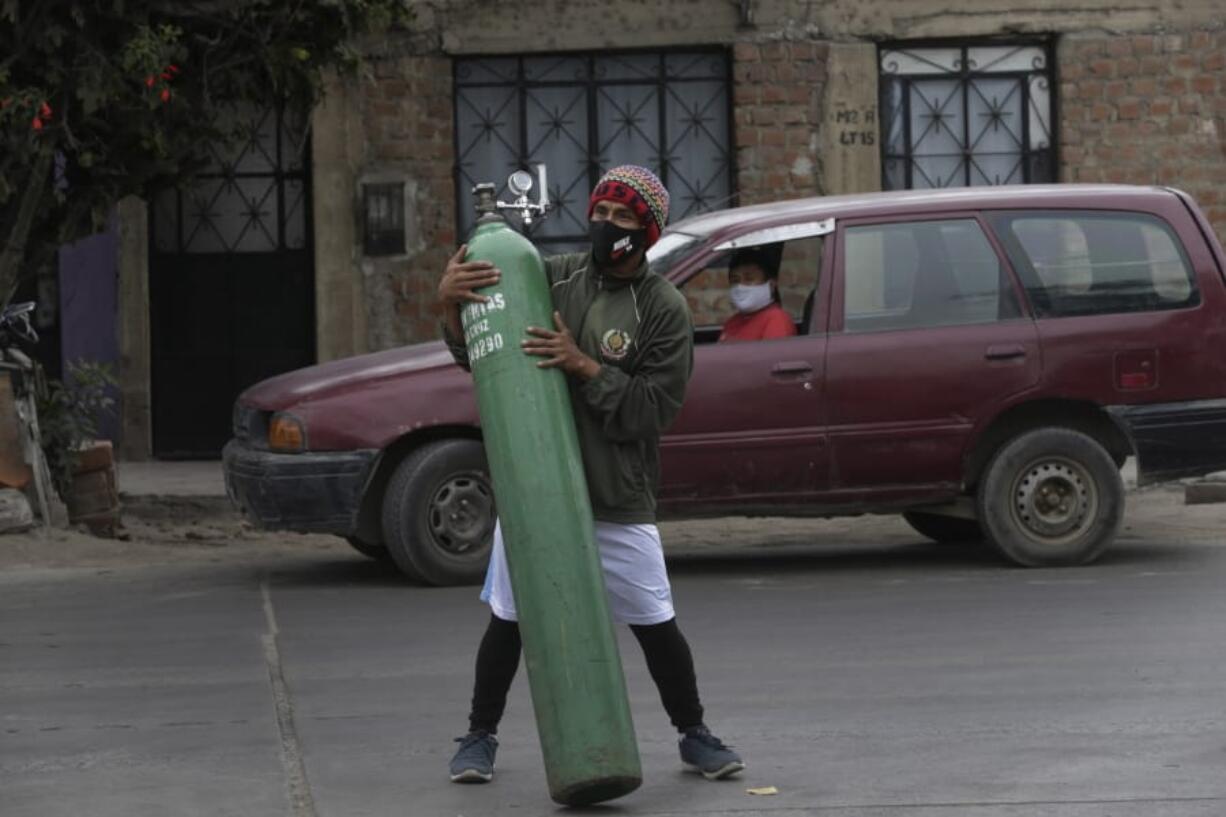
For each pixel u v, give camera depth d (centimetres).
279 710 1183
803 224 1723
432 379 1684
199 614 1570
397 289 2677
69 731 1132
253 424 1727
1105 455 1734
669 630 984
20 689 1266
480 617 1518
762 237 1719
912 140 2706
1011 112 2714
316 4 2067
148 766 1041
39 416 2078
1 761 1059
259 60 2061
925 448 1708
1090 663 1280
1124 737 1068
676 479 1673
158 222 2706
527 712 1169
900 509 1742
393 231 2670
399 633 1455
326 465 1664
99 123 2019
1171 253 1756
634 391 941
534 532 918
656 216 949
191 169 2147
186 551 1986
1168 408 1734
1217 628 1404
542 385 935
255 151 2703
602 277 962
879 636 1404
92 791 988
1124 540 1939
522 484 923
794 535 2081
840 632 1425
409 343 2677
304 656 1369
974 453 1728
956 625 1444
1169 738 1062
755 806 934
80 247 2670
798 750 1053
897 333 1709
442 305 970
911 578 1706
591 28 2658
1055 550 1738
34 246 2114
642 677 1275
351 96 2659
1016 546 1731
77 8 1912
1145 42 2691
